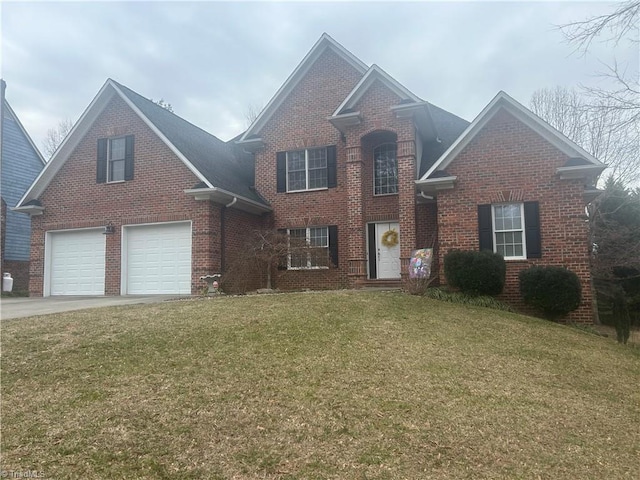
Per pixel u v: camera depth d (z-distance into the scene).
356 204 15.83
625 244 19.56
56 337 7.22
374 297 11.12
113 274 16.20
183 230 15.59
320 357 6.61
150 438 4.27
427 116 15.62
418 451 4.28
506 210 13.50
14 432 4.33
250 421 4.66
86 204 16.88
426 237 15.85
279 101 18.34
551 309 12.08
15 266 22.55
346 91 17.58
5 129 22.94
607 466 4.32
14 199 23.06
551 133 12.95
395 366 6.48
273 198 17.97
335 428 4.61
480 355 7.45
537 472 4.10
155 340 7.09
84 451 4.04
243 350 6.73
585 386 6.63
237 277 15.77
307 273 17.16
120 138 16.80
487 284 12.28
